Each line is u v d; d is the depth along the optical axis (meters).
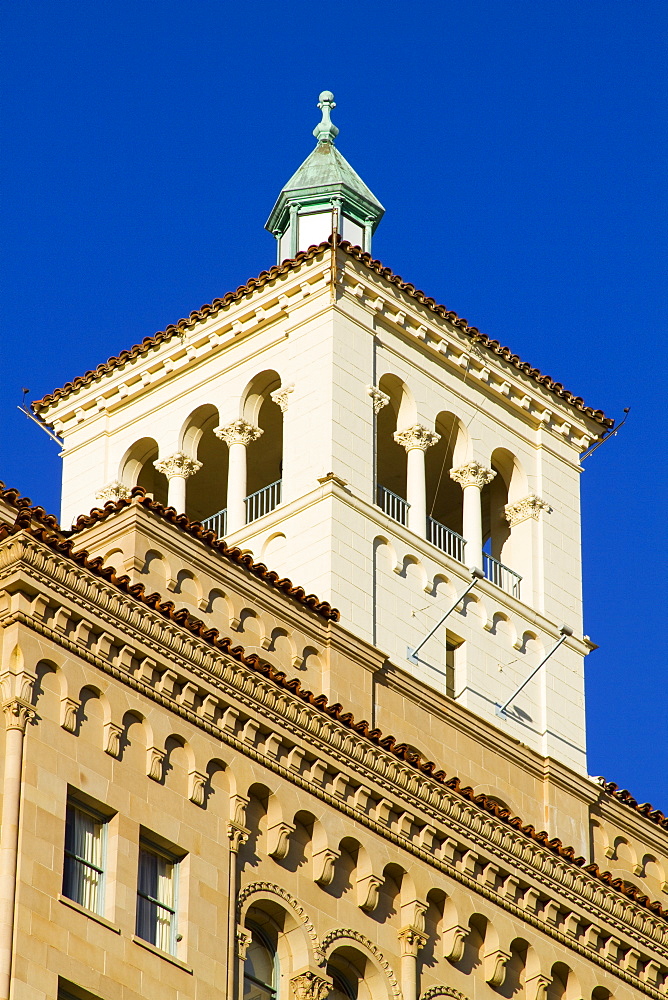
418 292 92.88
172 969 67.62
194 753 71.25
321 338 90.25
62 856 66.25
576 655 93.19
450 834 77.44
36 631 68.56
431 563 89.19
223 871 70.50
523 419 96.31
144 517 79.75
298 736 74.19
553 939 79.69
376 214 100.19
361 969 73.62
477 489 92.62
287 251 99.06
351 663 83.31
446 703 86.00
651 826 90.88
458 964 76.50
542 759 88.69
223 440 91.50
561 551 94.81
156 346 94.56
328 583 85.31
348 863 74.62
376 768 75.94
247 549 88.06
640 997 81.69
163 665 71.25
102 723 69.25
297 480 88.19
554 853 80.25
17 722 67.00
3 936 63.94
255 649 80.88
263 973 71.19
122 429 95.19
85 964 65.50
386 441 95.94
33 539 69.12
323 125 102.12
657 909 83.00
